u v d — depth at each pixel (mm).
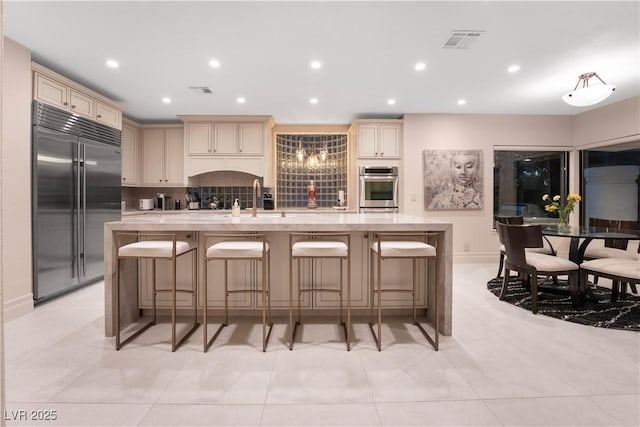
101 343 2307
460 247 5293
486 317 2846
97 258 3865
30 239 3000
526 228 3035
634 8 2434
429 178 5203
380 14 2512
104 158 3996
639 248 3508
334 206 5922
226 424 1503
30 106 3023
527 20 2596
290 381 1844
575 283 3049
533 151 5457
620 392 1737
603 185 5000
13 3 2342
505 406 1629
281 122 5695
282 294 2783
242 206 5852
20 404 1626
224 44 2953
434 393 1734
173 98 4410
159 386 1787
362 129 5199
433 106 4832
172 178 5500
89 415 1554
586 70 3545
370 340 2369
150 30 2721
